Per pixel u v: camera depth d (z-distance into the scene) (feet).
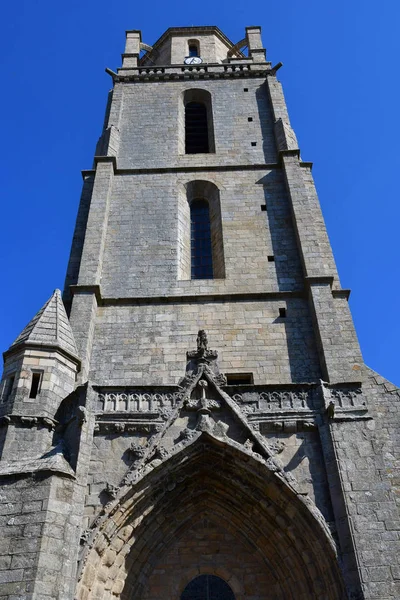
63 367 79.87
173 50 169.58
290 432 74.95
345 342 89.25
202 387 77.56
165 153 124.88
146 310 95.04
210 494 75.25
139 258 103.50
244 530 74.18
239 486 72.90
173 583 71.67
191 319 93.76
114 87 142.92
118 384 85.61
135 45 162.61
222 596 71.05
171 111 136.15
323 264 101.65
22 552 59.72
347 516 66.03
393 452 77.82
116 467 71.56
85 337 88.02
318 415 75.56
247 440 72.79
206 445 73.05
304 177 118.73
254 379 86.07
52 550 60.44
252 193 114.62
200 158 123.24
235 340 90.79
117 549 67.56
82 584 62.69
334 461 70.95
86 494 69.05
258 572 72.49
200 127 139.23
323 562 65.87
